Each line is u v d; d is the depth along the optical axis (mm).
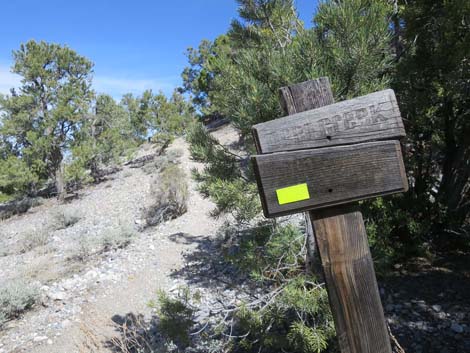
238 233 6309
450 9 4289
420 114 5211
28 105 17281
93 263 9133
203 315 4832
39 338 5910
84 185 19859
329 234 1588
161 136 21672
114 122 21484
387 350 1618
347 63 2965
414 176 5840
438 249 5758
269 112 3090
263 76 3262
